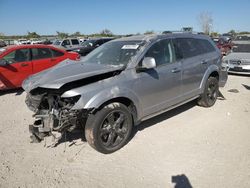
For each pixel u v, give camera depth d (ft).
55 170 11.92
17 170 11.92
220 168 11.79
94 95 12.01
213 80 19.90
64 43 72.23
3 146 14.15
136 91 13.80
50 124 12.35
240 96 23.72
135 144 14.20
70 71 13.64
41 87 12.53
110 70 13.20
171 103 16.44
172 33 17.31
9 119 18.39
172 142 14.37
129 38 16.90
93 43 59.57
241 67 34.76
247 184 10.66
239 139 14.58
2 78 25.61
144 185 10.80
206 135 15.19
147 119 16.17
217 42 69.21
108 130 12.92
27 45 28.02
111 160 12.69
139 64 14.12
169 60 16.08
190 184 10.77
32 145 14.25
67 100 12.08
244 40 44.57
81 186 10.80
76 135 15.30
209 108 19.99
